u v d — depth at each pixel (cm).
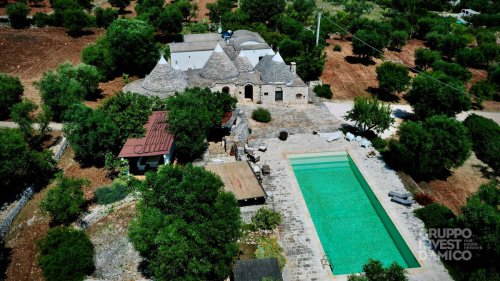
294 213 3503
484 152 4694
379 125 4659
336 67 7269
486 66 8106
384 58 7912
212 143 4481
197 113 3959
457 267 2970
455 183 4184
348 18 9831
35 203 3525
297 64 6300
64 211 3219
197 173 2731
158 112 4372
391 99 6175
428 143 3925
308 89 5884
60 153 4144
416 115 5356
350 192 3953
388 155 4412
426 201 3675
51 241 2911
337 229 3478
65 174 3862
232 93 5472
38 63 6331
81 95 4772
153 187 2691
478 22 10594
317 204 3775
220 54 5428
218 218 2547
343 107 5659
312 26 8925
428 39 8712
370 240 3369
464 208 3098
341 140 4697
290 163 4262
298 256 3070
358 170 4147
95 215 3347
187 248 2384
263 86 5431
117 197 3522
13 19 7656
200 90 4528
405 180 3994
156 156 3972
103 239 3153
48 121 4325
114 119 3941
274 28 8981
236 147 4184
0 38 7062
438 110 5134
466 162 4628
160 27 7650
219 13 9169
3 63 6231
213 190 2653
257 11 9138
